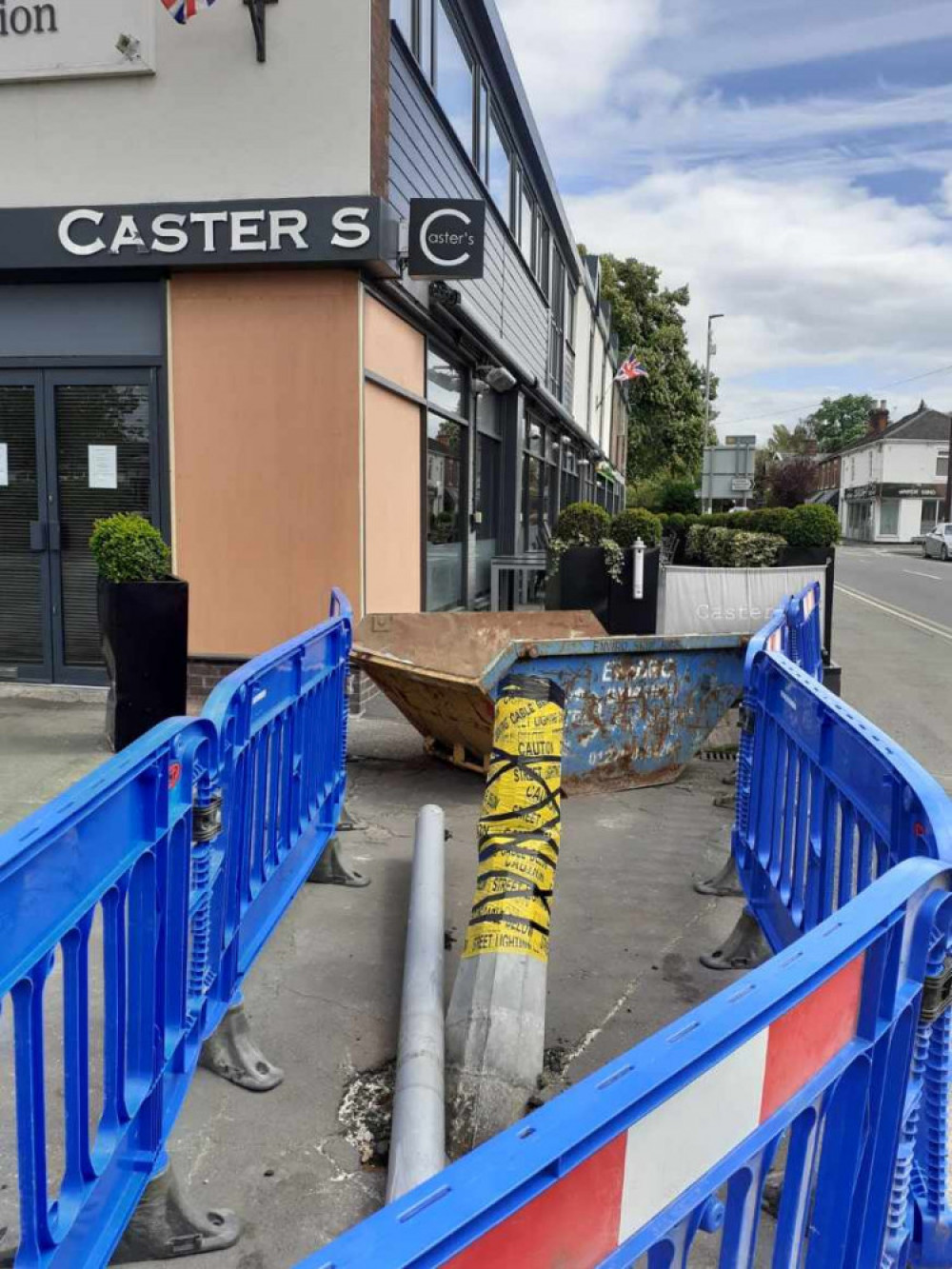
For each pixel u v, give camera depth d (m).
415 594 9.38
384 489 8.20
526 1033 2.90
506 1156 1.04
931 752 7.19
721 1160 1.27
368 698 8.26
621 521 11.02
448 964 3.73
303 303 7.33
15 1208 2.33
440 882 4.00
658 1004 3.51
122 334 7.61
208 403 7.52
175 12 6.79
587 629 7.09
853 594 22.16
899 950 1.64
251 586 7.61
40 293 7.64
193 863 2.39
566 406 21.16
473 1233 0.98
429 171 9.02
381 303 7.95
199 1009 2.46
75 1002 1.71
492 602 12.82
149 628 5.89
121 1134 1.93
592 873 4.73
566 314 20.95
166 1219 2.28
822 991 1.46
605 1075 1.17
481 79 11.30
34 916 1.53
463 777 6.25
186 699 6.14
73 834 1.65
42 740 6.46
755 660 3.88
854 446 79.44
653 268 45.06
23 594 7.98
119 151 7.28
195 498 7.61
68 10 7.18
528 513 16.97
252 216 7.06
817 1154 1.57
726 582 8.01
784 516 12.31
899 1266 1.92
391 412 8.38
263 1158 2.64
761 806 3.74
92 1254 1.84
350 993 3.53
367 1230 0.96
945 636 14.30
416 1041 2.82
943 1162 2.00
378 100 7.18
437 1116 2.56
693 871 4.80
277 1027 3.29
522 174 14.49
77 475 7.79
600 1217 1.11
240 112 7.16
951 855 1.89
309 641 3.77
